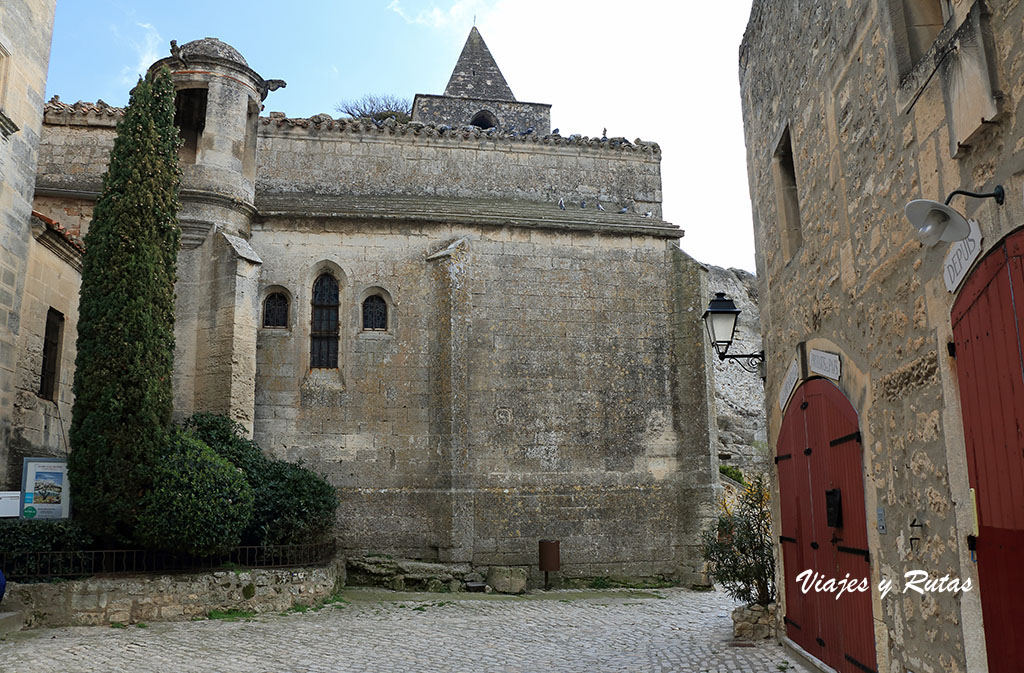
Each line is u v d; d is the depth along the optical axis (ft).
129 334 39.55
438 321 56.44
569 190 66.49
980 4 14.40
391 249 57.77
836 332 24.13
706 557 37.99
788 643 29.94
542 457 56.03
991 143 14.48
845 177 22.97
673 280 60.54
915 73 17.67
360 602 44.91
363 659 30.58
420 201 62.03
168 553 39.52
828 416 24.95
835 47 23.59
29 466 37.78
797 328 28.63
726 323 34.50
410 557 53.47
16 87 39.96
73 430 38.75
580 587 54.44
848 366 22.99
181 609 37.35
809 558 27.27
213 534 38.47
